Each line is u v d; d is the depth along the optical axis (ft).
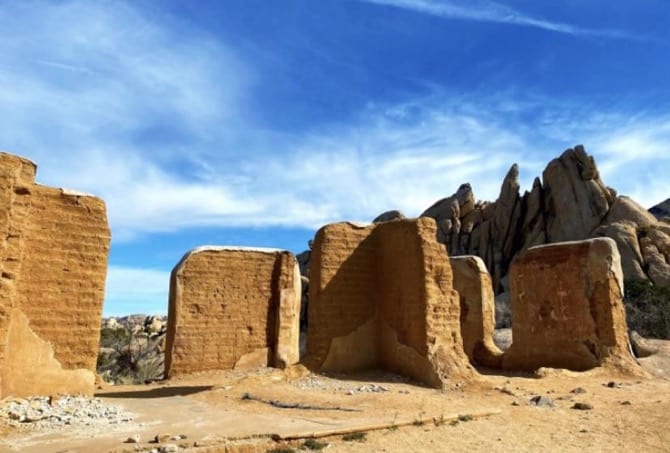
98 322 34.30
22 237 29.40
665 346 69.05
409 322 44.14
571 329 55.01
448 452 22.53
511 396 37.09
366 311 47.57
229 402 33.37
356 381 41.42
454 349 43.34
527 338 59.00
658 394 39.96
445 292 44.16
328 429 24.75
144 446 21.17
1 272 27.68
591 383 45.24
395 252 46.88
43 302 32.37
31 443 21.68
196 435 23.27
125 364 99.19
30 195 30.12
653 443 24.57
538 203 151.43
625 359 51.29
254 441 22.79
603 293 53.42
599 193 141.08
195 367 53.78
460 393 37.93
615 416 30.86
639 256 122.62
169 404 32.96
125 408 31.09
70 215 34.35
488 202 174.29
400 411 30.17
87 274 34.35
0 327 27.50
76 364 33.04
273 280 60.18
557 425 28.53
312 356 44.62
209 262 56.59
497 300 125.59
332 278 46.47
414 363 42.88
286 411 30.01
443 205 176.14
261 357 57.52
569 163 147.95
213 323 55.52
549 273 58.08
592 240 55.26
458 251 163.02
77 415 27.50
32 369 31.27
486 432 26.32
